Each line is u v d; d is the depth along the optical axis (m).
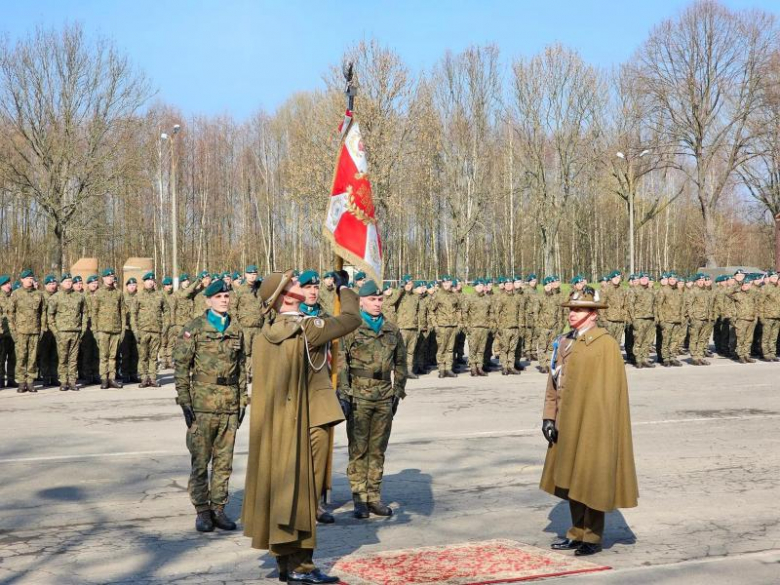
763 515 7.89
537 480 9.33
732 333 24.03
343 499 8.66
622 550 6.77
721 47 51.94
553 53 58.38
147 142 49.12
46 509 8.18
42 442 11.52
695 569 6.20
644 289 21.55
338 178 8.86
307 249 73.31
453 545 6.91
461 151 56.97
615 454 6.47
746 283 22.75
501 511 8.06
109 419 13.47
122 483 9.22
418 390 17.09
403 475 9.59
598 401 6.47
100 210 46.66
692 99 52.22
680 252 81.62
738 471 9.73
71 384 17.28
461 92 57.22
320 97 47.66
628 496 6.51
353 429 7.96
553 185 60.28
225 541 7.14
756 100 52.22
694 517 7.81
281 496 5.69
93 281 17.67
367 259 8.77
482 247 73.88
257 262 71.69
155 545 7.02
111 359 17.55
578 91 58.44
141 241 63.41
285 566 5.93
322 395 6.26
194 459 7.48
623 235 77.75
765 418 13.47
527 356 23.73
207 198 71.69
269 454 5.85
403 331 19.42
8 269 45.75
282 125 71.50
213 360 7.55
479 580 5.95
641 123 55.88
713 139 53.44
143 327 17.59
